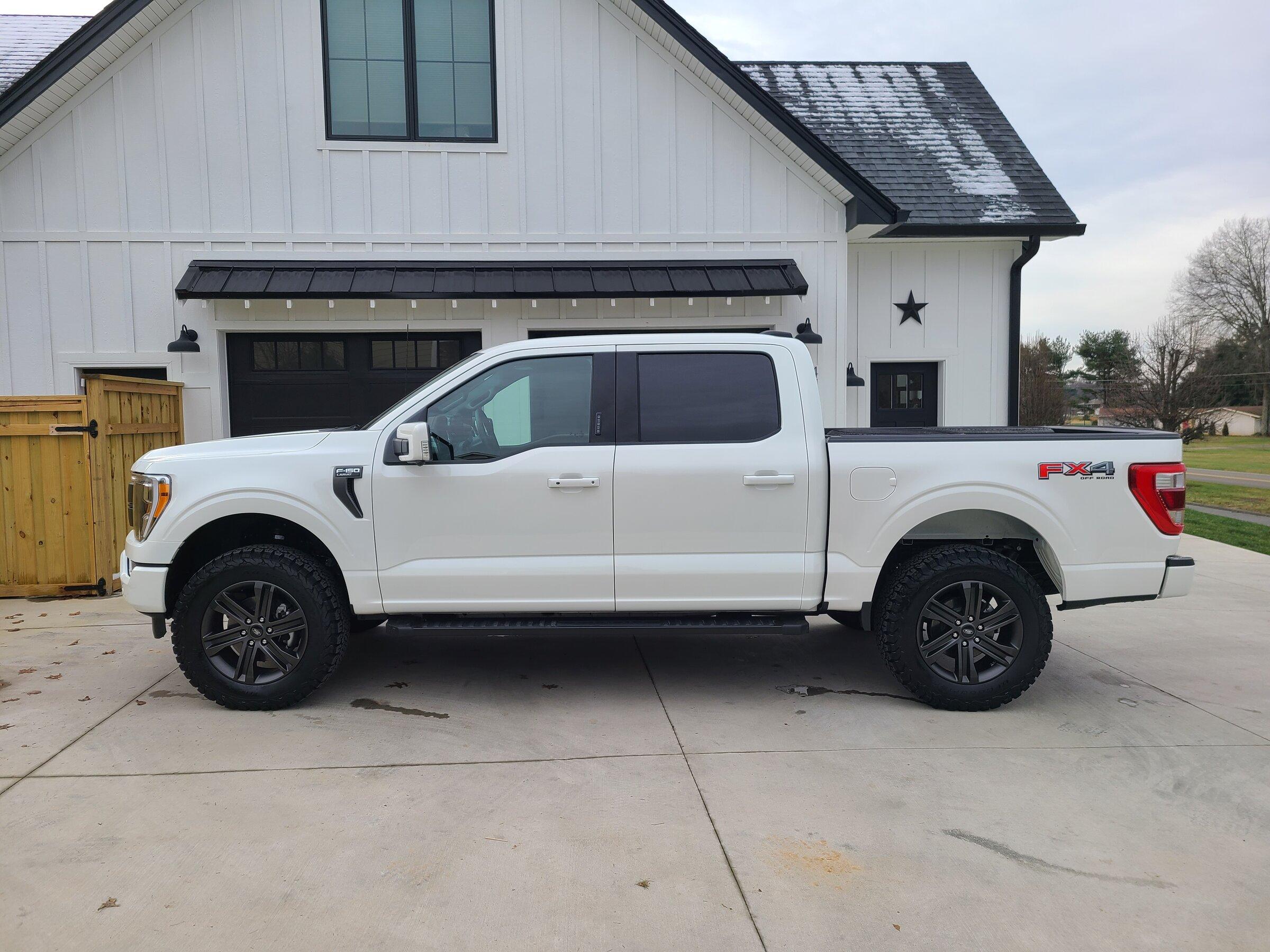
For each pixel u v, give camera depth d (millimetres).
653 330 9109
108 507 7059
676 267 8859
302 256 8609
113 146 8297
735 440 4406
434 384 4457
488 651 5625
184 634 4309
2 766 3699
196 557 4699
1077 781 3639
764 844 3098
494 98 8805
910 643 4391
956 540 4762
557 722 4301
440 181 8750
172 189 8398
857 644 5855
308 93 8516
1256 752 3963
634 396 4438
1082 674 5148
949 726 4277
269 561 4297
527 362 4477
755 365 4477
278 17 8422
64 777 3592
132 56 8258
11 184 8195
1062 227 9914
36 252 8273
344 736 4086
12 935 2535
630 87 8875
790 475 4336
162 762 3762
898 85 12219
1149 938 2568
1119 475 4383
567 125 8844
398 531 4340
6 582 6930
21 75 9469
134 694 4648
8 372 8312
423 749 3930
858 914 2676
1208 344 47031
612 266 8828
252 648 4371
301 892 2773
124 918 2623
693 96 8938
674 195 8992
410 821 3248
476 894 2770
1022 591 4332
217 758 3809
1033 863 2982
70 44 7781
